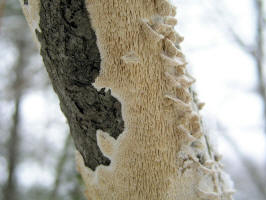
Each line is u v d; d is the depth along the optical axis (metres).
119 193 0.11
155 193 0.10
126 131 0.10
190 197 0.11
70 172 0.49
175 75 0.10
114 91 0.10
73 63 0.10
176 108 0.10
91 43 0.10
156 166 0.10
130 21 0.09
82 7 0.09
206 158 0.11
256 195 0.89
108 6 0.09
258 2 0.77
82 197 0.45
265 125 0.75
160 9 0.10
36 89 0.77
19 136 0.88
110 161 0.11
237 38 0.76
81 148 0.11
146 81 0.10
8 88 0.81
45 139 0.79
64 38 0.10
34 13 0.10
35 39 0.11
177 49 0.10
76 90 0.10
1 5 0.47
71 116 0.11
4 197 0.86
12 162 0.88
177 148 0.10
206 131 0.12
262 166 0.91
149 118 0.10
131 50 0.10
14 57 0.81
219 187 0.11
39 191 0.81
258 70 0.76
